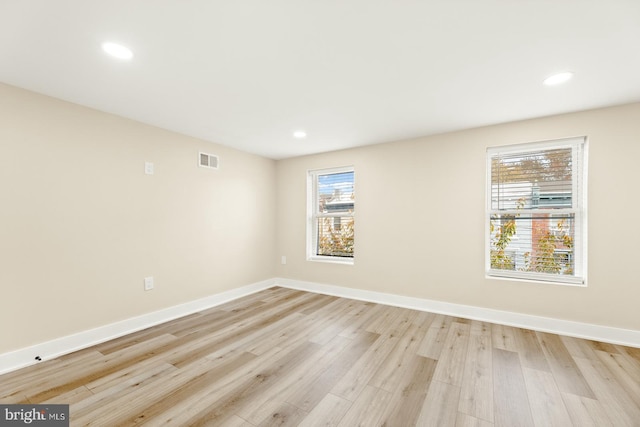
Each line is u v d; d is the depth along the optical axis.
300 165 4.49
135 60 1.82
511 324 2.95
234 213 3.99
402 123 3.00
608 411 1.64
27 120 2.19
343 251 4.22
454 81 2.11
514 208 3.03
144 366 2.14
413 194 3.53
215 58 1.81
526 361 2.21
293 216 4.57
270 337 2.67
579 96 2.34
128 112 2.68
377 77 2.05
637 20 1.43
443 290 3.33
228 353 2.35
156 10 1.37
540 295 2.83
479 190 3.14
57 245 2.34
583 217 2.72
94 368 2.11
